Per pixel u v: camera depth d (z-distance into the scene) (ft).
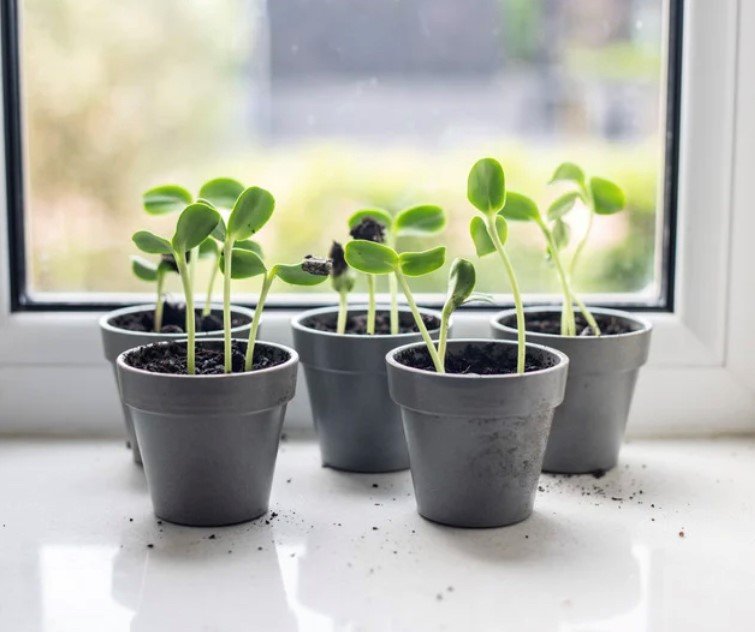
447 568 2.71
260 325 3.89
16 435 3.87
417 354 3.25
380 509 3.15
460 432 2.89
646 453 3.68
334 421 3.47
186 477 2.94
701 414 3.88
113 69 4.29
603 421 3.42
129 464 3.56
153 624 2.42
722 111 3.70
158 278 3.66
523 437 2.91
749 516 3.07
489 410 2.84
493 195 2.95
